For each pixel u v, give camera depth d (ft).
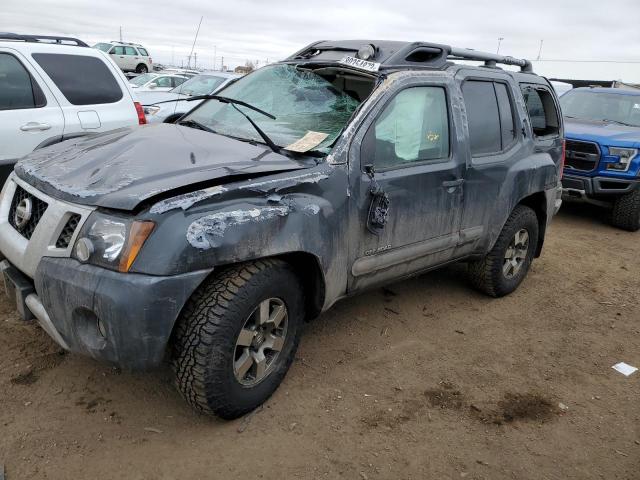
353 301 15.44
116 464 8.65
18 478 8.18
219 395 9.11
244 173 9.37
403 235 12.07
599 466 9.72
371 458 9.35
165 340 8.26
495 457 9.69
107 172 9.21
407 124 12.05
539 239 17.71
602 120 30.04
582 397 11.85
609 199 27.12
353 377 11.69
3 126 17.17
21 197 10.19
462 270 18.75
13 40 18.70
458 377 12.15
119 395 10.30
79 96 19.22
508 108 15.23
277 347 10.18
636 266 21.50
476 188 13.78
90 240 8.29
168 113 32.22
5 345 11.41
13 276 9.54
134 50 91.86
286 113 12.22
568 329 15.19
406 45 12.94
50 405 9.82
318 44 14.33
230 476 8.64
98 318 8.13
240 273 9.13
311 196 10.00
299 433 9.77
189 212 8.41
